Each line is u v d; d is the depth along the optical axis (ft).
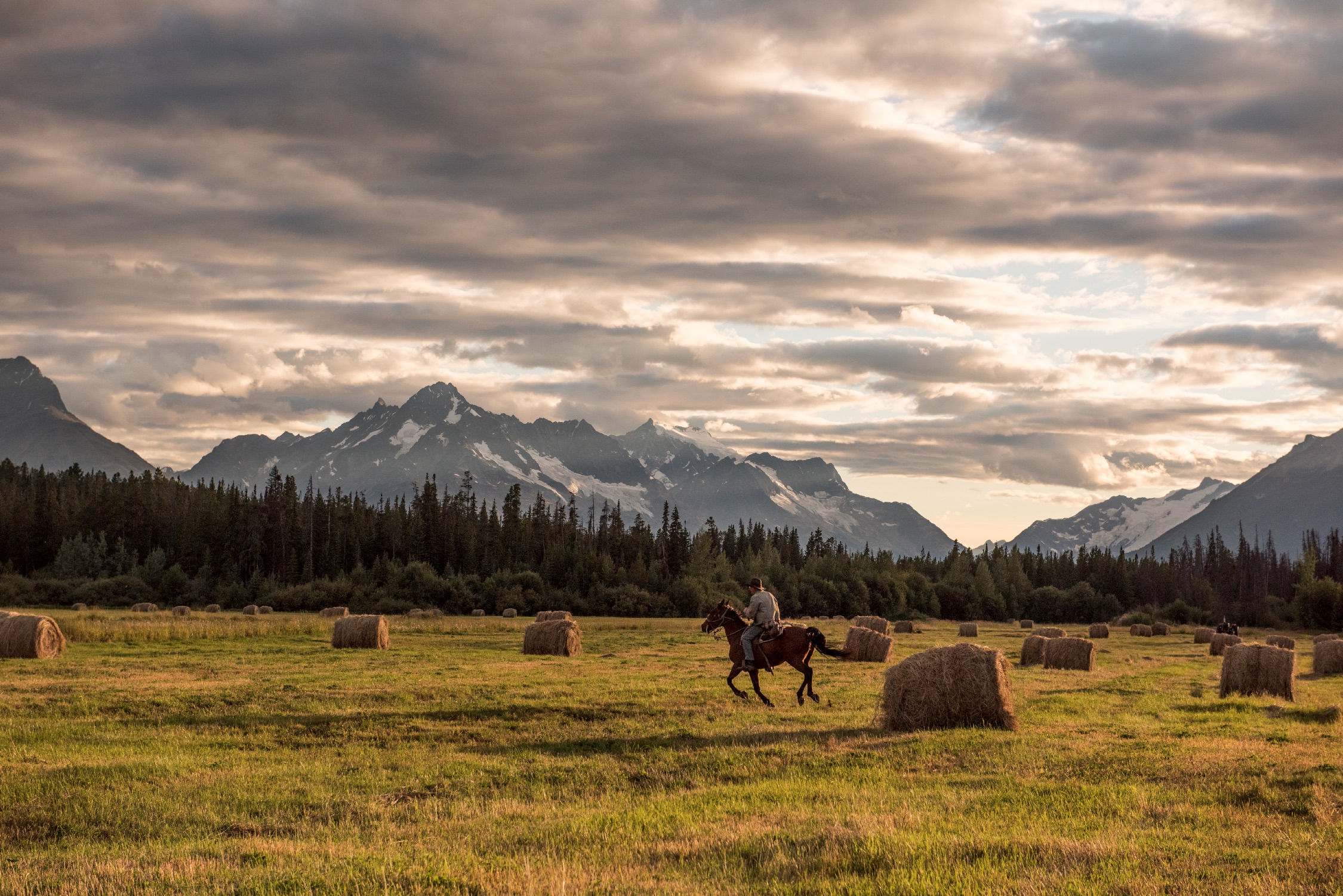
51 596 350.43
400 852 31.89
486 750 52.16
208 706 65.77
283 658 108.78
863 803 38.52
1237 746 52.70
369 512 487.20
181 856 31.78
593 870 29.45
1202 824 34.76
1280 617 464.24
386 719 59.98
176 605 363.97
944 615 505.66
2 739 52.42
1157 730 59.77
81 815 37.99
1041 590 529.04
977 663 58.54
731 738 55.42
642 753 51.08
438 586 368.07
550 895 26.76
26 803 39.27
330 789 42.42
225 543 420.77
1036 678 101.71
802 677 94.68
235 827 36.45
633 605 390.83
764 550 532.32
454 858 30.89
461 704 66.08
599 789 43.39
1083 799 38.83
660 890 27.37
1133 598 565.53
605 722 61.77
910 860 29.53
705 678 90.43
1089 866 28.81
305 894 27.20
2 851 33.94
